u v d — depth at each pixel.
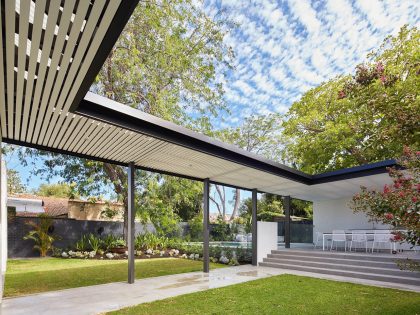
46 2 2.71
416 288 7.48
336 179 10.50
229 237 16.50
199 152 7.43
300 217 23.91
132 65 13.84
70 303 6.24
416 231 4.31
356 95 6.10
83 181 17.02
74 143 7.02
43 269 11.09
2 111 5.04
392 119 5.46
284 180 10.62
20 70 3.70
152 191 16.64
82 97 4.52
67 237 16.47
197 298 6.57
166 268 11.36
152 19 13.80
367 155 14.23
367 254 10.26
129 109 5.68
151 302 6.27
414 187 4.36
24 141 6.94
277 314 5.39
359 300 6.32
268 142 27.02
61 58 3.44
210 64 17.56
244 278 9.10
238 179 10.64
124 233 17.03
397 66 11.83
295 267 10.80
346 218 14.23
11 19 2.81
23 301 6.42
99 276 9.53
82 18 2.77
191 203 24.31
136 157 8.17
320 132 15.99
